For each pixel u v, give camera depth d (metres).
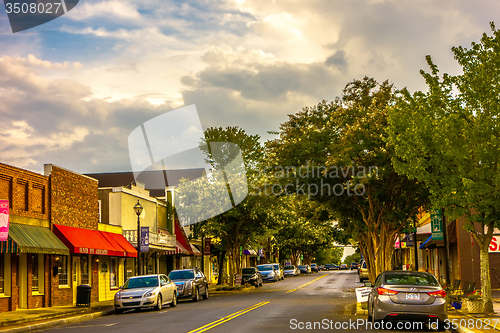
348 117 23.94
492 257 30.48
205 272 55.88
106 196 34.97
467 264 30.59
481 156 16.45
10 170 23.47
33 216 24.97
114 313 24.11
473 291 18.89
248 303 25.16
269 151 25.69
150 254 37.78
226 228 39.25
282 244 75.94
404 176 22.53
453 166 17.67
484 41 17.61
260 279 45.47
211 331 14.62
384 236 23.14
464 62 17.95
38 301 25.08
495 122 16.72
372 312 15.38
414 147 17.94
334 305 23.12
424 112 18.02
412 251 54.59
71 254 28.17
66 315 22.14
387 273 15.45
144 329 15.80
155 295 23.53
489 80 16.92
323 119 25.61
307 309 21.20
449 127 17.12
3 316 20.50
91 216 30.80
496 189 16.44
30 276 24.47
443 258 36.66
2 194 22.95
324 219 29.48
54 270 26.31
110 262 33.41
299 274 83.38
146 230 30.31
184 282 28.20
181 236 44.38
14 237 21.92
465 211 17.19
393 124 18.64
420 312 14.12
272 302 25.42
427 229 35.78
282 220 41.81
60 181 27.48
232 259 40.56
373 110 22.72
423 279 15.09
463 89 17.55
